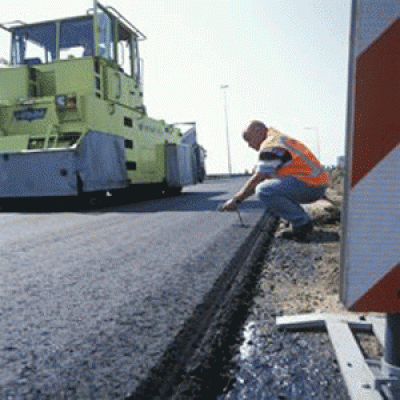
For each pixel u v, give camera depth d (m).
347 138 1.00
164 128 11.54
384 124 0.97
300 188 3.49
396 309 1.00
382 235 0.99
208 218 5.20
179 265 2.70
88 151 7.20
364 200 0.99
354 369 1.22
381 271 1.00
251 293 2.15
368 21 0.95
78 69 7.97
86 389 1.20
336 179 13.06
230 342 1.56
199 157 14.48
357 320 1.60
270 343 1.54
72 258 3.00
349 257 1.01
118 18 8.96
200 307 1.88
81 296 2.08
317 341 1.53
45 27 8.48
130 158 9.13
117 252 3.18
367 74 0.96
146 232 4.16
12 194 7.28
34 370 1.32
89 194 7.52
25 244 3.62
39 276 2.49
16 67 8.06
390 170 0.98
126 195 9.91
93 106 7.65
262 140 3.67
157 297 2.04
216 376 1.32
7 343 1.53
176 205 7.60
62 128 7.57
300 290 2.17
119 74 8.83
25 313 1.84
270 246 3.38
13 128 7.85
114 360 1.38
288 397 1.17
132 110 9.46
